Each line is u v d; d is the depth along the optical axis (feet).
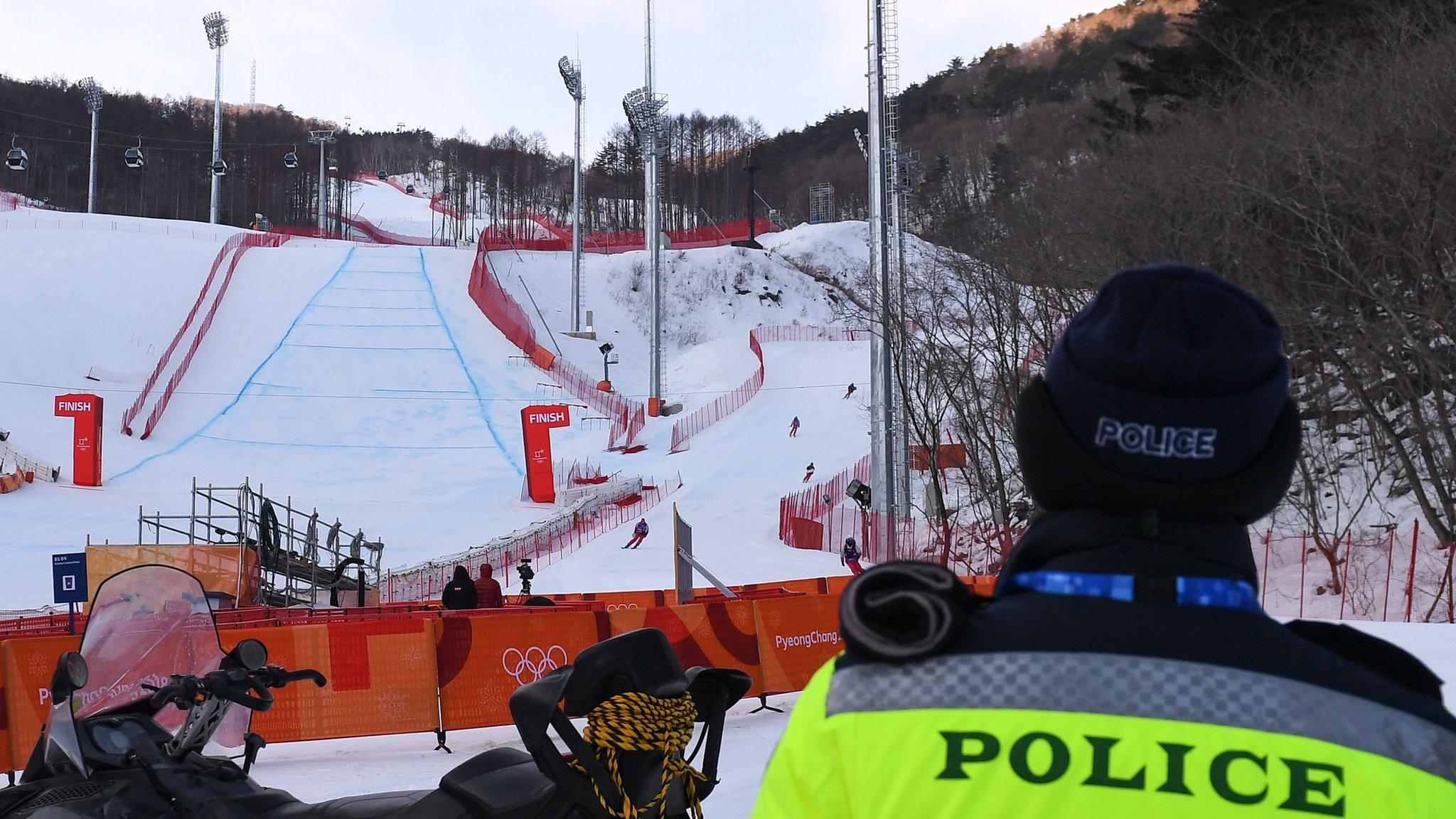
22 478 150.51
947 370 112.37
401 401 219.82
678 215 568.41
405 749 32.35
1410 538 74.79
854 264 427.33
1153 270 4.25
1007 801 3.78
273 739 31.83
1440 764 3.78
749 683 12.49
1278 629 4.13
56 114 618.44
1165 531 4.21
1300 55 97.60
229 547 60.18
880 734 4.03
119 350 233.76
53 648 29.94
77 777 14.15
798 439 198.18
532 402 226.38
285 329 254.27
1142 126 130.31
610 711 11.20
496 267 362.94
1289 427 4.28
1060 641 4.02
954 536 110.93
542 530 135.95
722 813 21.90
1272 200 71.56
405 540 134.82
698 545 130.93
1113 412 4.12
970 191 161.07
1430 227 67.36
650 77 232.94
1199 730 3.77
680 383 283.38
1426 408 79.05
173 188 579.48
